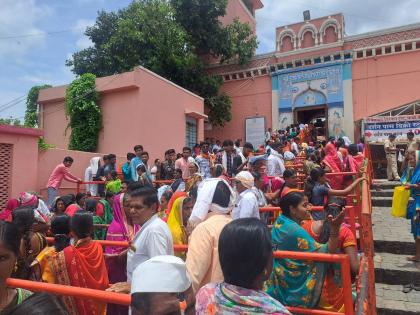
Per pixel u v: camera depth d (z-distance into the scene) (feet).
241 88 72.38
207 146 35.58
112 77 43.52
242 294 5.11
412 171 19.45
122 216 15.90
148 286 4.96
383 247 19.49
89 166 37.52
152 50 58.95
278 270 9.97
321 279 9.50
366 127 45.47
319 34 65.87
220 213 9.89
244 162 29.48
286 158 37.42
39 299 4.04
